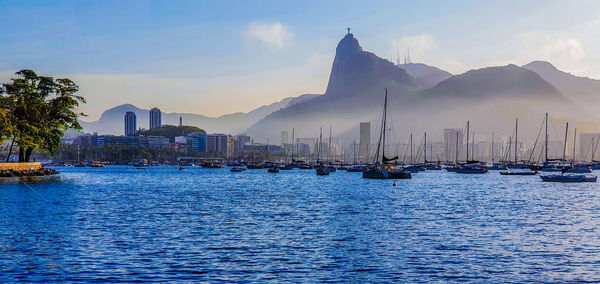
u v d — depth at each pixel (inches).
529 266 1624.0
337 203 3538.4
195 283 1428.4
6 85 5531.5
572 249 1868.8
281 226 2397.9
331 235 2150.6
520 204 3508.9
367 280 1471.5
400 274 1530.5
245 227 2362.2
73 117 5935.0
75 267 1579.7
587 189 5162.4
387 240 2037.4
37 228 2277.3
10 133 5255.9
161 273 1521.9
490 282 1456.7
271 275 1512.1
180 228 2322.8
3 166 5669.3
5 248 1828.2
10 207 3090.6
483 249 1867.6
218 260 1684.3
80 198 3809.1
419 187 5487.2
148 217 2706.7
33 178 5984.3
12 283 1414.9
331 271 1560.0
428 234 2180.1
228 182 6811.0
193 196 4190.5
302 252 1811.0
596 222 2554.1
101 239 2022.6
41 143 5831.7
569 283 1449.3
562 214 2898.6
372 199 3880.4
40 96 5807.1
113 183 6230.3
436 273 1544.0
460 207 3282.5
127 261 1658.5
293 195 4315.9
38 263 1621.6
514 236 2130.9
